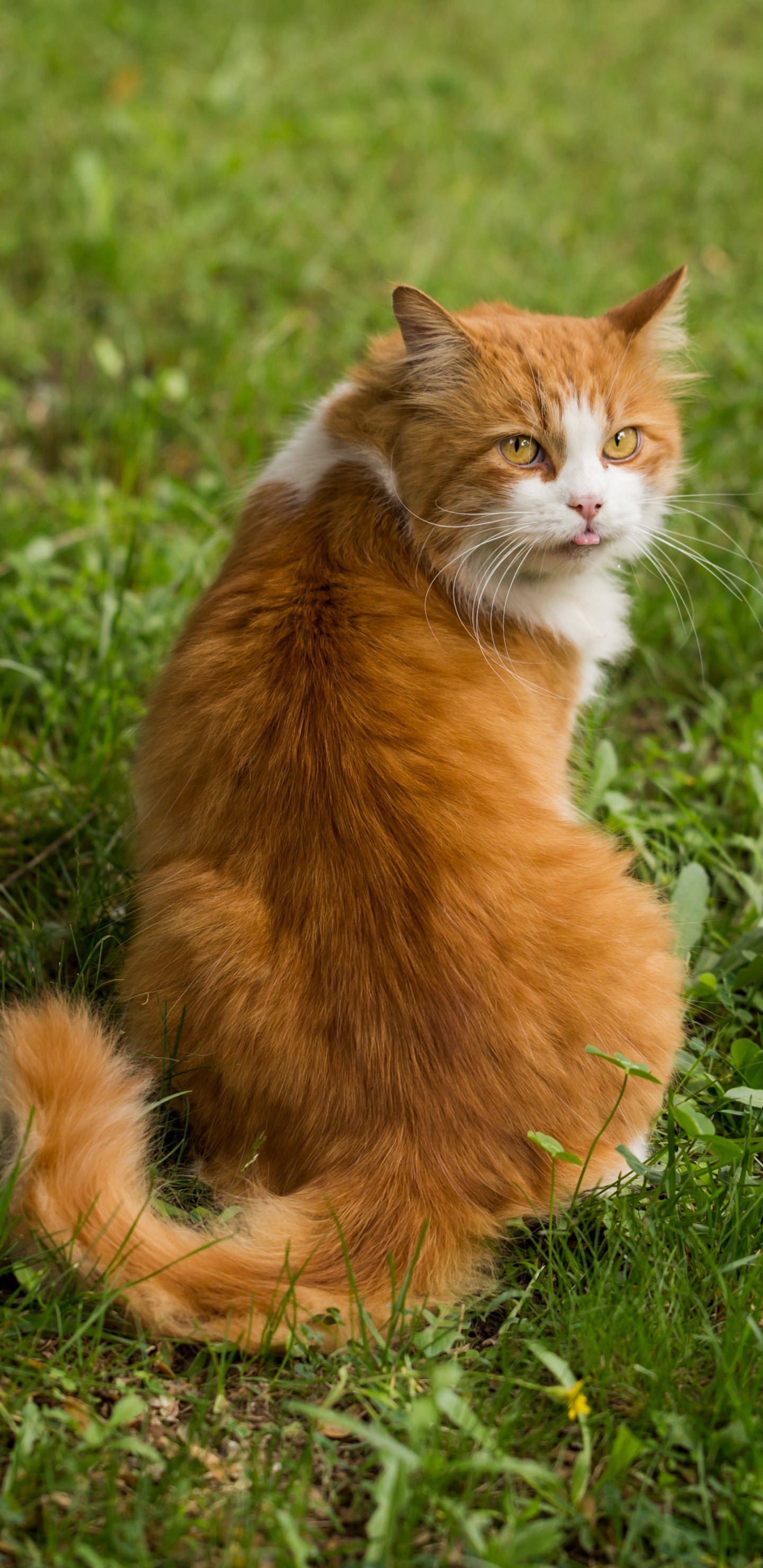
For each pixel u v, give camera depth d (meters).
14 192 7.91
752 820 4.58
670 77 10.30
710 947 4.09
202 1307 2.77
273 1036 2.97
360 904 3.02
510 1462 2.41
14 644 5.04
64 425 6.41
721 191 8.55
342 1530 2.48
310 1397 2.75
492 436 3.45
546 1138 2.93
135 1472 2.56
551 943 3.05
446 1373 2.55
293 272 7.42
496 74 10.25
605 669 5.09
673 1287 2.89
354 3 11.14
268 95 9.25
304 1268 2.79
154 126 8.41
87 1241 2.77
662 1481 2.54
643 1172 3.09
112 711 4.66
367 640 3.34
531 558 3.60
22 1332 2.79
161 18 10.14
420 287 7.09
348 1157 2.93
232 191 7.99
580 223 8.25
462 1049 2.95
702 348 6.59
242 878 3.12
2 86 8.88
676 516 5.63
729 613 5.32
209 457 5.97
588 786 4.42
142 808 3.59
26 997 3.61
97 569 5.42
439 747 3.20
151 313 7.15
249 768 3.20
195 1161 3.23
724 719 5.07
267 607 3.42
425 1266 2.86
